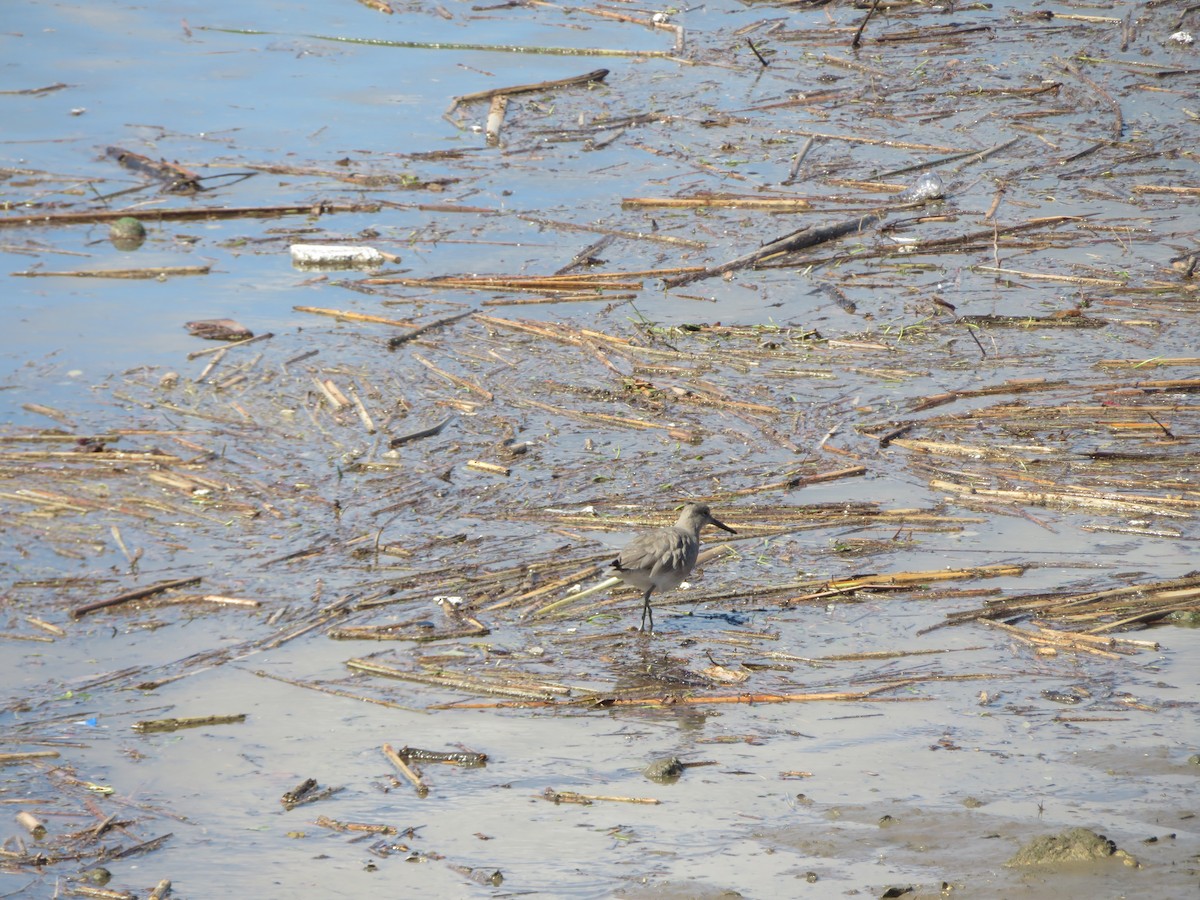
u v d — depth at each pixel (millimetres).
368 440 26422
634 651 19188
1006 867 13453
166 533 22922
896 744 16453
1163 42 53000
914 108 47594
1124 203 39281
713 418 27312
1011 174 41750
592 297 33750
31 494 24062
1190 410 26703
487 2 61156
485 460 25531
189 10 59375
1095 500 23188
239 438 26484
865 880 13477
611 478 24750
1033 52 52438
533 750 16750
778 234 37812
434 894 13797
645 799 15453
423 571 21531
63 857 14797
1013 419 26688
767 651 19094
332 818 15391
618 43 55594
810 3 59562
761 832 14602
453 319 32406
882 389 28578
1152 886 12891
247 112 48000
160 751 16969
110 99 48938
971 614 19797
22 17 57281
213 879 14242
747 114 47594
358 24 57969
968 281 34469
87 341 31219
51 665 19141
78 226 38906
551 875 14000
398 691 18344
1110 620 19516
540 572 21406
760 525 22922
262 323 32469
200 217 39438
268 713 17828
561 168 43188
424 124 47125
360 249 36406
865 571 21328
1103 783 15219
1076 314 31906
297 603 20703
